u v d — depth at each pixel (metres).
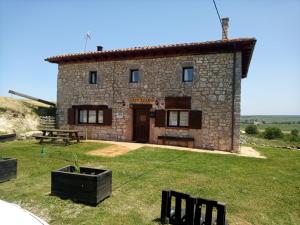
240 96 11.55
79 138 13.55
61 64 15.75
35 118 15.89
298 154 11.67
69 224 4.04
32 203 4.82
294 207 5.15
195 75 12.34
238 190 5.97
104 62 14.51
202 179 6.75
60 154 9.63
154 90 13.22
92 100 14.76
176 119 12.95
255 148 13.91
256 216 4.62
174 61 12.84
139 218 4.34
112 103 14.23
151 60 13.36
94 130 14.68
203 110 12.13
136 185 6.05
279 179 7.04
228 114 11.71
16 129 14.51
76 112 15.32
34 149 10.53
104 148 11.16
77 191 4.92
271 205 5.18
